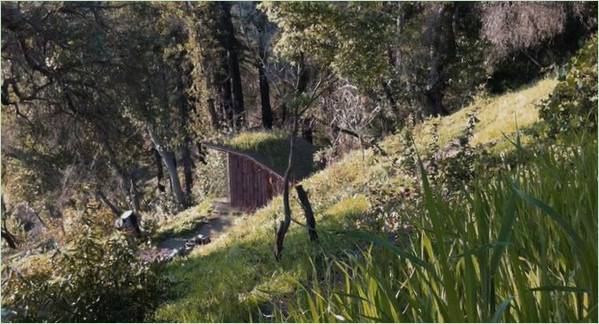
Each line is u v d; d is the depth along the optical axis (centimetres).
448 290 191
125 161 3169
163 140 3553
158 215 3366
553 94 732
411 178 812
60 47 1994
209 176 3206
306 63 2614
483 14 2759
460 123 1518
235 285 927
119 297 973
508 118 1352
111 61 2067
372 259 251
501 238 188
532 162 389
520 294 197
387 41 2572
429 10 2725
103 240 989
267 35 3691
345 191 1383
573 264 230
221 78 4159
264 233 1306
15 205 3241
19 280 941
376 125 2544
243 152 2505
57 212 3014
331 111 2280
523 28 2509
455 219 249
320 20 2448
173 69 3572
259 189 2523
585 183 282
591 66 738
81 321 950
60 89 2050
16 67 2080
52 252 1014
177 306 939
